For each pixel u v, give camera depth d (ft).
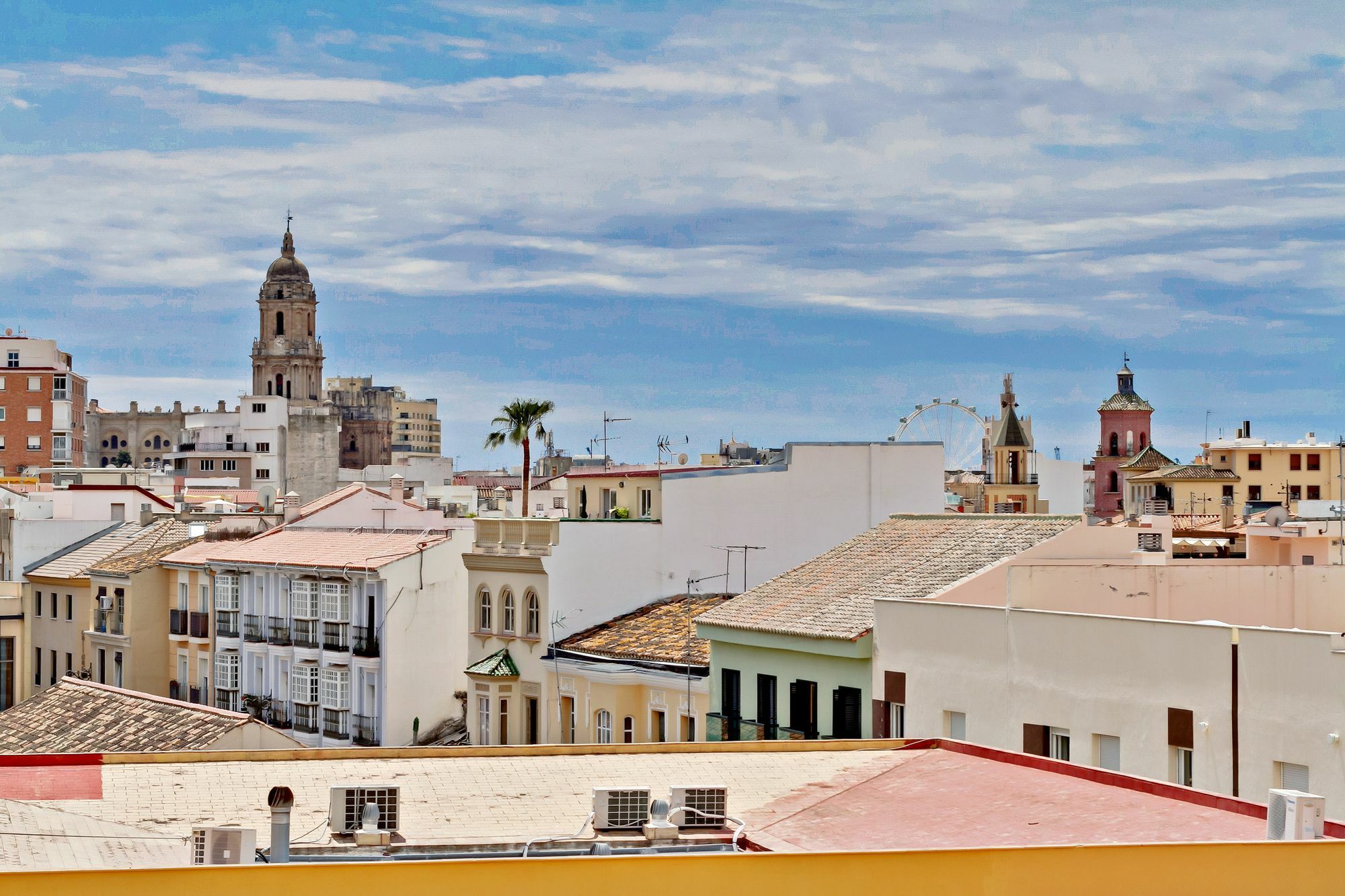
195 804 98.73
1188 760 136.26
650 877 69.72
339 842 91.71
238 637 298.15
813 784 108.17
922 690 164.55
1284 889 73.51
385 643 264.93
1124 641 142.20
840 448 257.34
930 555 193.36
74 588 344.49
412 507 329.31
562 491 484.74
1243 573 166.30
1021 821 96.73
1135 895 72.59
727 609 202.28
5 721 209.26
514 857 87.61
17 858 83.51
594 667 221.25
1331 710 124.47
